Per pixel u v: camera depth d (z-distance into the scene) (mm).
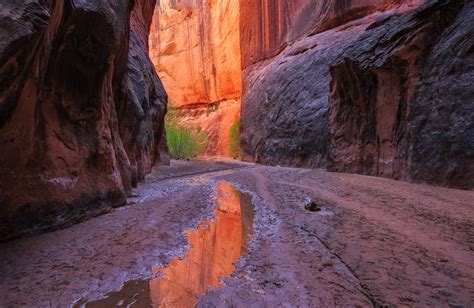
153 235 6102
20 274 4258
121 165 10312
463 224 5875
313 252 4871
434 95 10422
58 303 3533
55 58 6375
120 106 11898
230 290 3732
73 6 6262
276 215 7480
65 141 6945
